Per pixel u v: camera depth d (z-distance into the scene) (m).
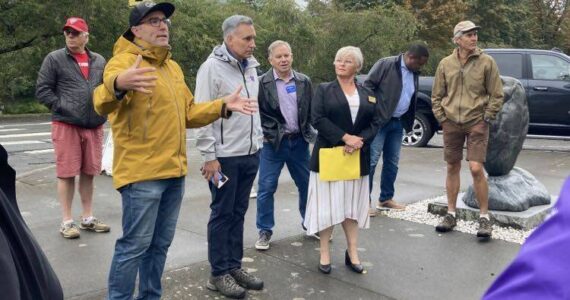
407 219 5.73
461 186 7.37
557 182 7.78
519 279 0.93
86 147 4.98
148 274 3.34
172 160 3.04
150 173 3.00
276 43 4.73
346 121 4.12
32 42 19.02
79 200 6.30
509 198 5.51
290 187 7.24
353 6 31.22
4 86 21.16
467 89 5.01
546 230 0.94
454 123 5.11
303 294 3.84
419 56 5.64
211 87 3.67
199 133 3.58
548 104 10.55
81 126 4.88
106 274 4.12
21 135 14.01
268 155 4.73
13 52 19.41
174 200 3.25
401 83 5.64
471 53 4.99
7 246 1.56
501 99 4.92
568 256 0.88
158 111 2.99
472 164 5.05
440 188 7.32
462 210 5.62
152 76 2.71
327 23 26.16
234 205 3.88
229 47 3.71
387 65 5.65
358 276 4.18
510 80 5.61
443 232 5.28
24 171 8.68
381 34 25.80
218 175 3.63
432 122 11.41
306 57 25.11
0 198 1.63
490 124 5.24
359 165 4.15
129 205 3.04
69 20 4.79
